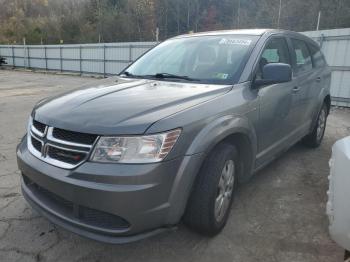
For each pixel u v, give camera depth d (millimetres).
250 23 40438
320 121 5262
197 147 2443
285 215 3277
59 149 2408
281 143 3889
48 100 2961
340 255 2684
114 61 22812
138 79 3510
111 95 2803
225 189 2896
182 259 2627
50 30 55406
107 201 2203
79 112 2480
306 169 4438
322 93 4961
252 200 3564
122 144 2238
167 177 2309
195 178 2516
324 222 3160
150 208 2268
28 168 2582
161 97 2699
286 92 3762
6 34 59062
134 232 2289
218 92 2910
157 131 2273
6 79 20625
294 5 35125
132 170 2211
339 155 2066
